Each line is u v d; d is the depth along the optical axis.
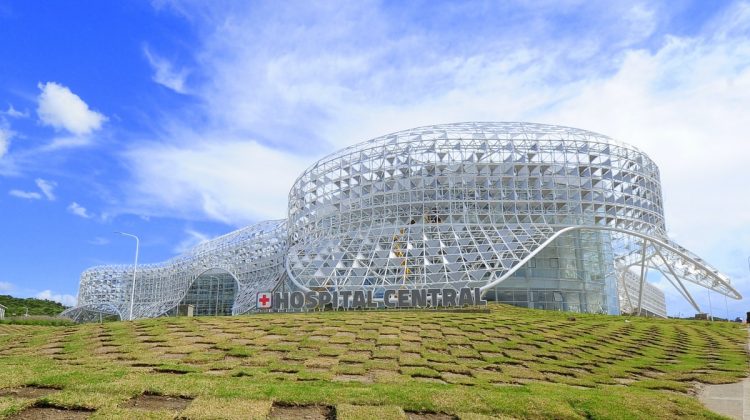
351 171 77.56
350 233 73.62
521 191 70.75
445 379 21.36
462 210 70.75
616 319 50.12
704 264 74.19
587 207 71.62
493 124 79.81
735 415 16.67
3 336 36.09
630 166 75.19
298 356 25.95
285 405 13.80
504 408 14.20
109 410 12.52
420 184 72.12
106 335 33.34
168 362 23.56
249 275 117.19
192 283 131.12
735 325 48.25
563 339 34.00
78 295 170.12
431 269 63.41
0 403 12.69
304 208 85.31
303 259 71.56
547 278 68.75
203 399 13.64
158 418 12.14
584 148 72.62
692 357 30.48
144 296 149.50
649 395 17.14
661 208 81.06
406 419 13.00
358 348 28.42
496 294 67.31
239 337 31.84
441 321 39.19
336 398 14.28
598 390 18.42
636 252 77.81
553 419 13.84
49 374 16.56
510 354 28.38
